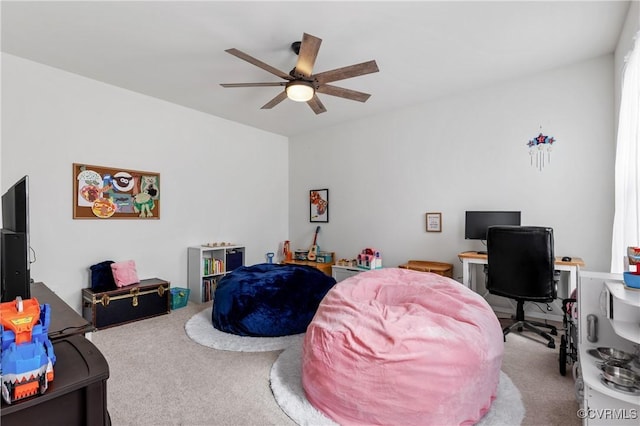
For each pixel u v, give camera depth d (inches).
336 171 193.2
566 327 86.0
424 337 63.5
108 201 131.6
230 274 131.3
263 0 81.2
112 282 127.6
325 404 66.7
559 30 97.0
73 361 39.4
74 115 122.3
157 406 70.4
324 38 98.9
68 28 93.2
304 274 123.5
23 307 39.9
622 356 65.8
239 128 186.4
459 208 148.0
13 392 31.4
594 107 116.7
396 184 168.2
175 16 87.8
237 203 184.5
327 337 70.2
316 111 124.0
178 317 132.0
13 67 108.7
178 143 156.0
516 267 104.0
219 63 114.7
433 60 114.7
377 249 175.6
